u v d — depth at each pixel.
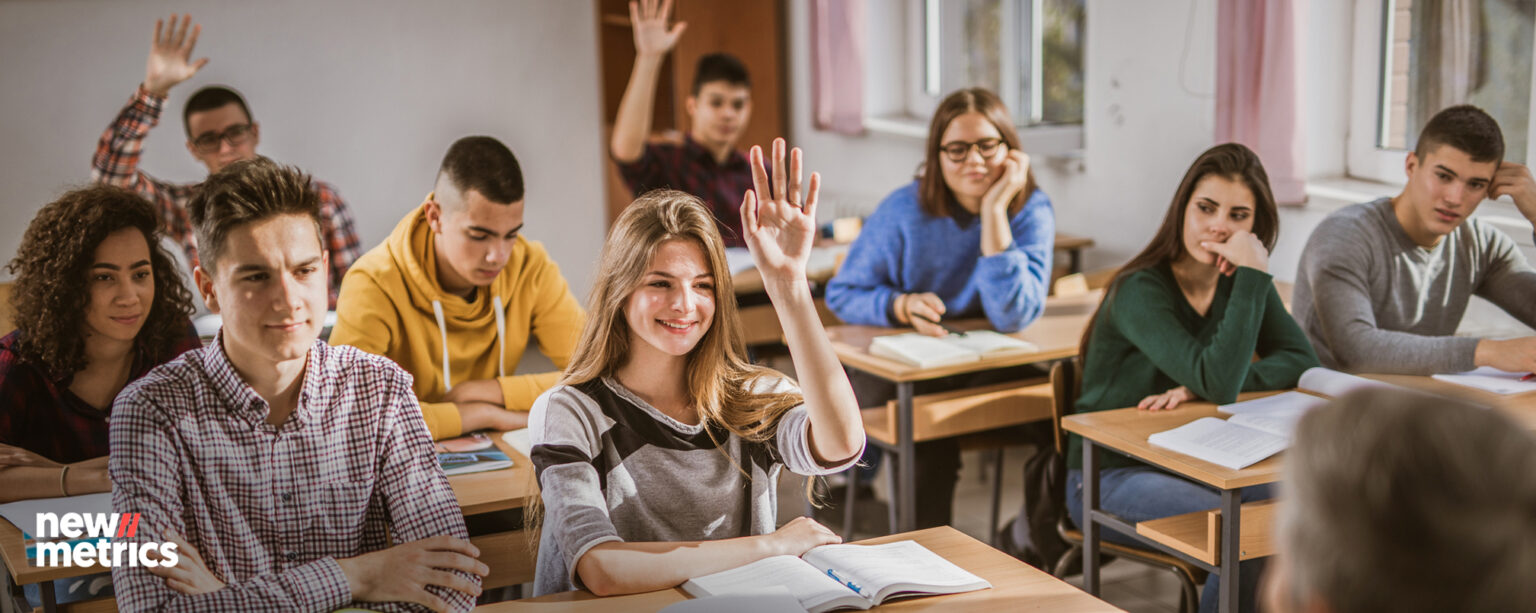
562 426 1.52
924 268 3.18
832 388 1.48
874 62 5.32
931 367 2.68
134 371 2.05
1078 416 2.31
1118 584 2.94
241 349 1.45
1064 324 3.12
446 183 2.18
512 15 4.74
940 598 1.44
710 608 1.31
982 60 4.89
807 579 1.43
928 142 3.14
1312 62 3.13
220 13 4.20
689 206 1.52
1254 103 3.21
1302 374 2.44
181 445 1.42
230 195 1.39
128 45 4.09
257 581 1.38
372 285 2.26
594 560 1.42
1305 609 0.61
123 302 1.96
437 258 2.29
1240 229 2.36
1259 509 1.93
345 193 4.53
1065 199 4.24
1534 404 2.19
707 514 1.58
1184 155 3.64
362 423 1.54
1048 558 2.68
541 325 2.51
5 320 2.75
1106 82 3.95
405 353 2.31
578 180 4.98
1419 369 2.48
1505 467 0.55
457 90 4.68
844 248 4.24
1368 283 2.63
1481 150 2.47
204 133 3.55
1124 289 2.49
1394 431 0.57
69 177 4.06
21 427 1.96
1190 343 2.37
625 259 1.50
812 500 1.76
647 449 1.55
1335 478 0.58
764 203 1.46
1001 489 3.43
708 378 1.56
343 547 1.53
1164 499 2.21
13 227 4.01
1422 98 2.95
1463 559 0.54
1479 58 2.76
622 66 6.18
